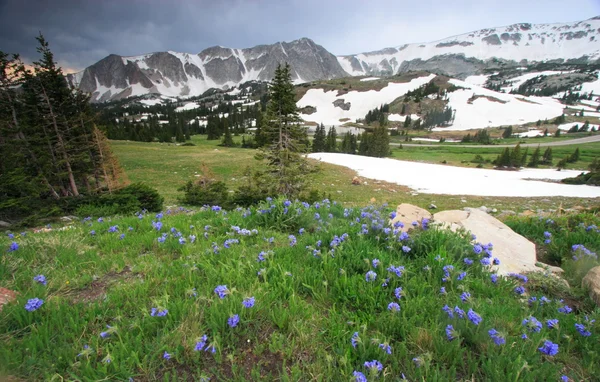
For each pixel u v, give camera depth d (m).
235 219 5.66
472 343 2.41
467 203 30.42
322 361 2.20
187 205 20.56
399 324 2.53
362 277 3.23
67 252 4.23
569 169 74.06
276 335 2.42
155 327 2.50
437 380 2.01
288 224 5.58
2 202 14.27
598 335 2.51
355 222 5.32
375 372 1.89
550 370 2.11
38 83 22.66
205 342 2.26
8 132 21.47
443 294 3.09
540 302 3.12
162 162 49.88
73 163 25.16
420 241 4.13
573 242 5.12
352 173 48.16
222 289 2.75
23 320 2.55
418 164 60.72
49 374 1.99
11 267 3.65
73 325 2.46
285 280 3.17
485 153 103.94
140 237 4.97
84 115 26.11
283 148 24.42
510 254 4.84
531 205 28.84
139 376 2.08
